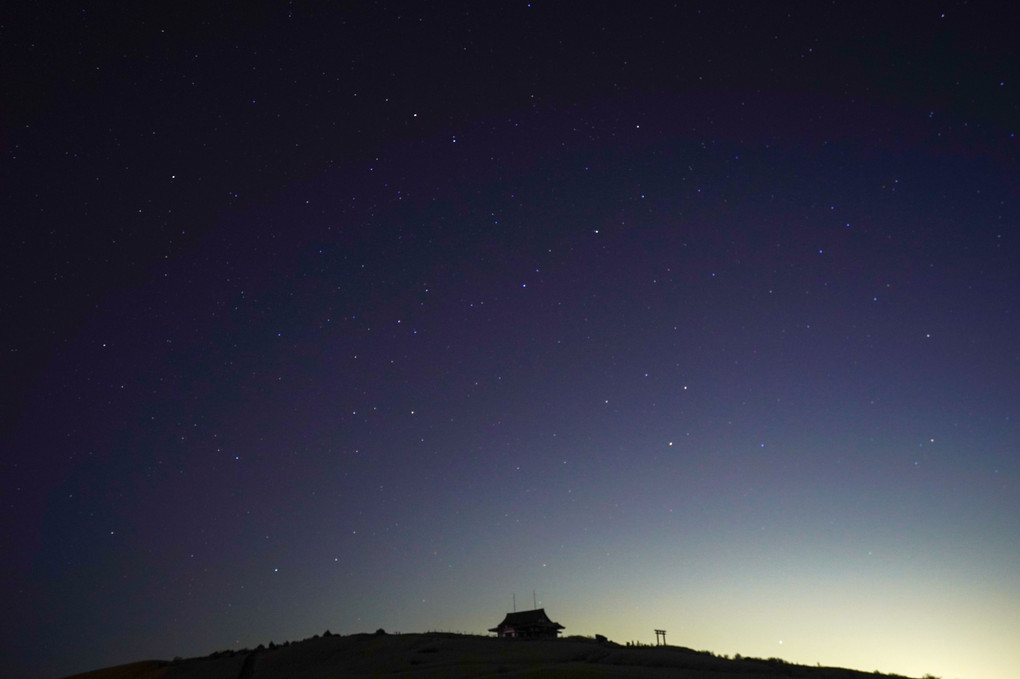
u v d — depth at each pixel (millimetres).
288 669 45406
